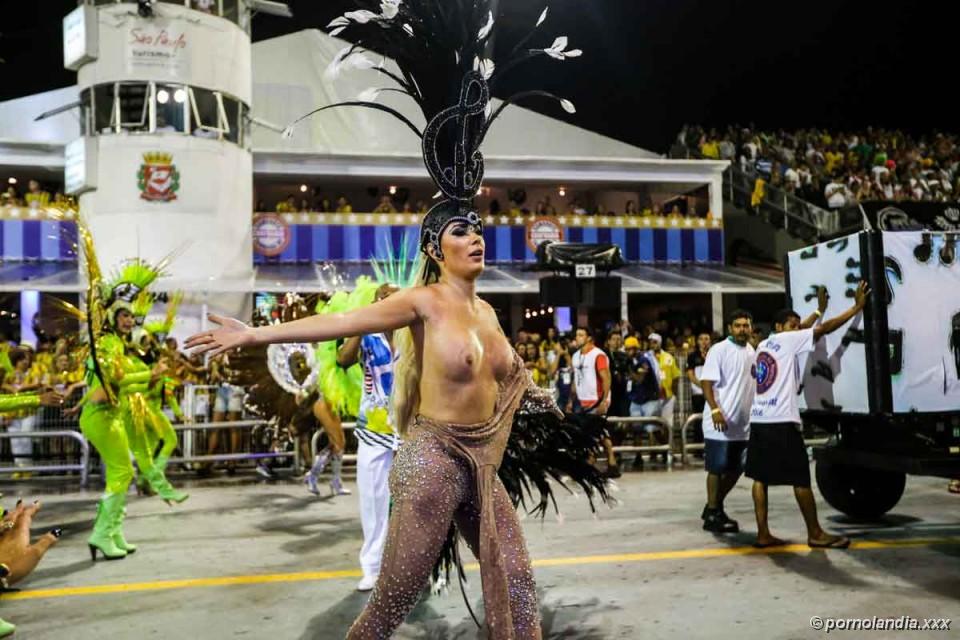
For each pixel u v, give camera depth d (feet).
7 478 37.06
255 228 60.54
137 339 26.20
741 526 23.93
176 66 52.47
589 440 14.57
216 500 30.45
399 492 10.47
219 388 37.78
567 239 65.67
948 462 19.75
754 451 21.08
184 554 21.67
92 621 15.94
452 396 10.53
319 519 26.58
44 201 58.29
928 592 16.94
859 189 75.46
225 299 52.16
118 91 52.21
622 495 30.07
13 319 58.23
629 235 67.15
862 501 24.12
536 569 19.34
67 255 57.98
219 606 16.87
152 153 51.88
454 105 11.76
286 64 66.44
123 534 24.31
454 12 11.80
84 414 21.42
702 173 69.46
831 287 22.44
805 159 80.69
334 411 30.89
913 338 20.81
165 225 52.01
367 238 62.54
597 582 18.15
